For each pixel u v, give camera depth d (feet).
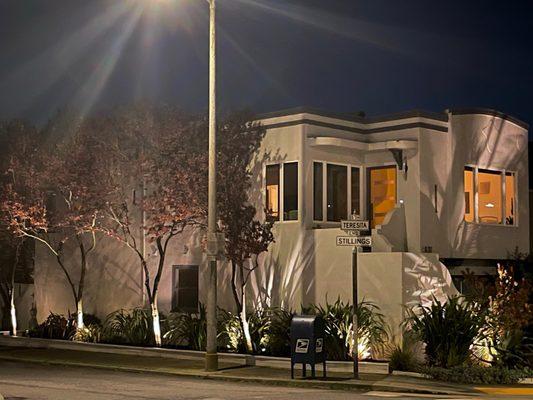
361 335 70.18
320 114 81.76
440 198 84.07
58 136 90.63
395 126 84.17
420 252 80.79
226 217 77.25
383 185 85.20
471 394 55.21
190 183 76.89
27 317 106.32
